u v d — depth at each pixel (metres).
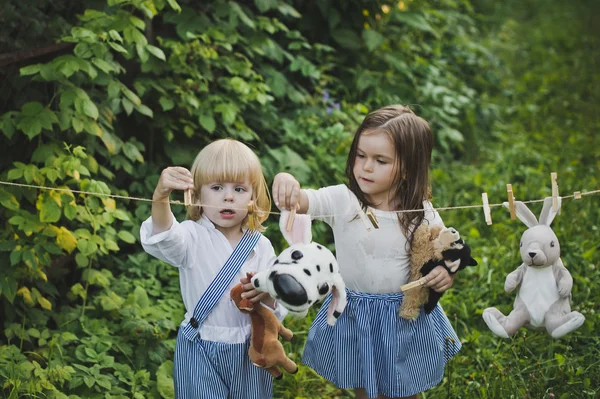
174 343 3.68
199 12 4.87
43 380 3.13
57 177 3.58
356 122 5.44
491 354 3.65
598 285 4.09
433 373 2.93
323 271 2.40
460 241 2.73
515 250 4.66
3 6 3.67
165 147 4.53
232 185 2.67
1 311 3.67
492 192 5.69
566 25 11.78
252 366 2.76
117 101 4.04
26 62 3.88
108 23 3.82
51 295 3.79
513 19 11.75
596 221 5.02
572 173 6.04
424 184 2.80
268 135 5.03
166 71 4.52
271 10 5.60
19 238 3.51
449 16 7.90
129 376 3.39
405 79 6.55
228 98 4.66
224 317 2.69
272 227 4.62
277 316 2.71
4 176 3.58
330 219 2.84
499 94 8.66
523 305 2.83
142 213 4.32
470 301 4.15
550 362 3.58
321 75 5.55
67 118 3.59
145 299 3.82
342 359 2.89
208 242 2.72
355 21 6.02
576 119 8.08
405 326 2.84
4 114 3.57
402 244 2.78
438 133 6.46
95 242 3.62
